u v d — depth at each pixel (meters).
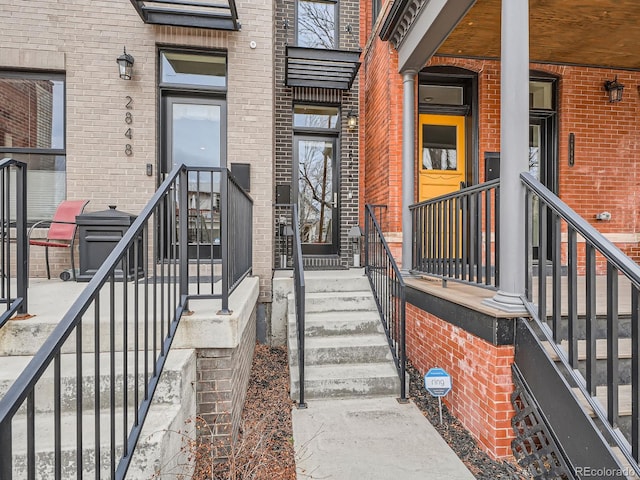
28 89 4.09
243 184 4.27
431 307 3.17
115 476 1.31
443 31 3.46
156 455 1.53
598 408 1.68
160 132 4.28
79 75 4.02
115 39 4.08
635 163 4.79
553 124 4.80
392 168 4.49
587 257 1.75
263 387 3.22
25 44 3.95
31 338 2.09
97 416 1.27
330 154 5.91
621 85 4.64
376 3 5.30
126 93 4.09
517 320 2.23
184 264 2.27
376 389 2.99
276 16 5.63
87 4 4.03
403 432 2.43
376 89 5.19
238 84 4.30
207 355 2.22
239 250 3.06
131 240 1.52
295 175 5.82
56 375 1.05
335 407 2.79
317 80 5.50
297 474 2.00
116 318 2.27
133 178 4.10
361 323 3.56
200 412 2.21
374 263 4.15
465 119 4.85
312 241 5.90
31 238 4.02
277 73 5.63
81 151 4.03
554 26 3.76
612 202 4.77
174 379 1.88
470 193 2.88
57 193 4.14
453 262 3.58
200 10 4.18
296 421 2.58
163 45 4.18
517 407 2.21
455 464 2.09
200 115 4.44
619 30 3.84
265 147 4.34
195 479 1.98
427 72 4.60
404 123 4.25
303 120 5.87
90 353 2.16
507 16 2.39
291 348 3.23
